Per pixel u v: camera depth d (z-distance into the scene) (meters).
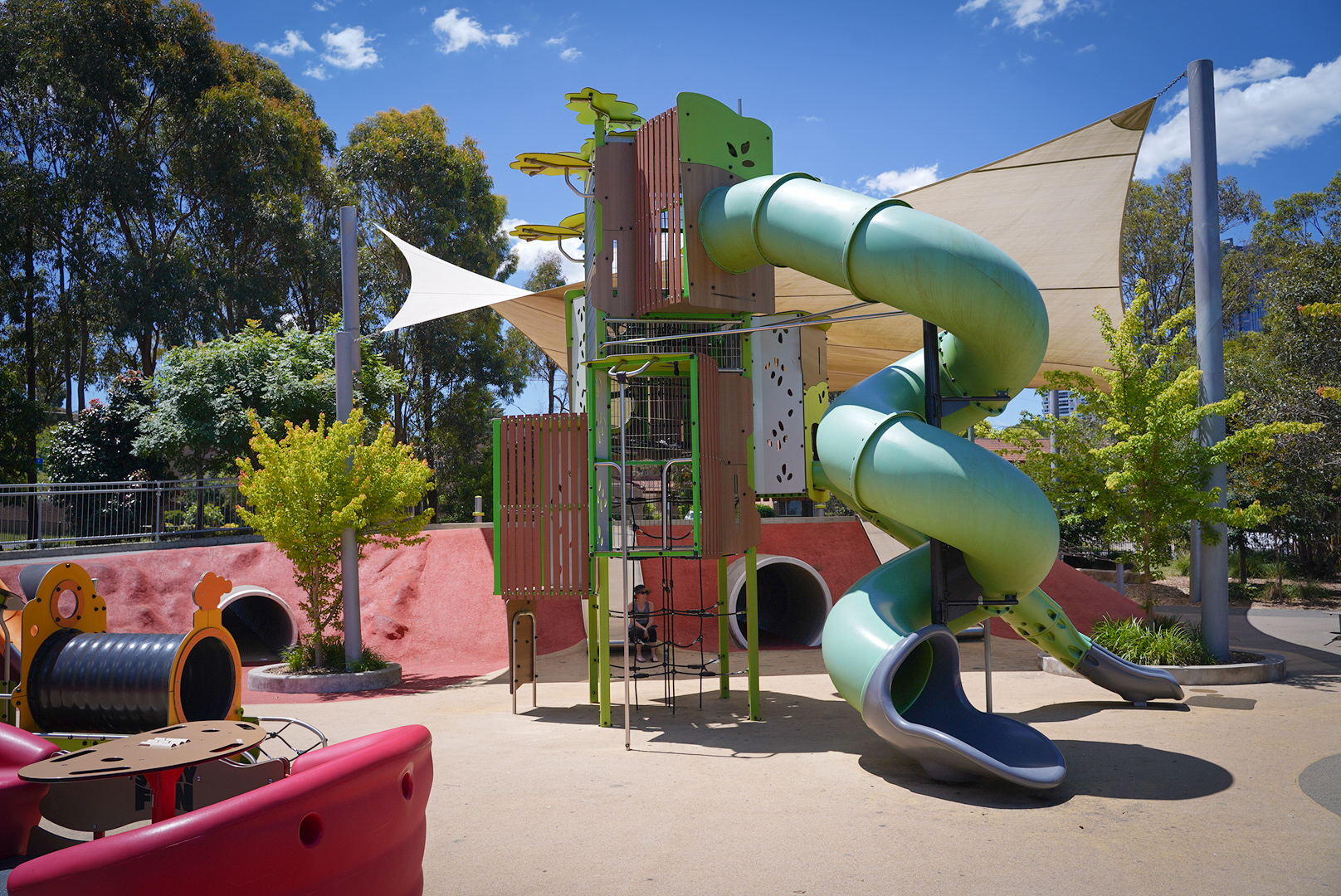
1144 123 13.59
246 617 19.09
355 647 14.27
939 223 8.13
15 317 32.34
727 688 12.57
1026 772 7.09
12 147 33.56
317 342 24.34
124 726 7.61
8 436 28.16
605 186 11.21
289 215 38.53
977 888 5.27
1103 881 5.35
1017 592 8.80
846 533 20.89
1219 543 13.20
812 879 5.45
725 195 10.15
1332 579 28.05
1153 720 10.02
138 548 18.98
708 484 10.07
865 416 8.81
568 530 10.96
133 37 34.50
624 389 10.48
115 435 23.78
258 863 3.50
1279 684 12.26
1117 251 15.91
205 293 34.84
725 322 11.27
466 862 5.79
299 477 13.94
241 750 4.85
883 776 7.98
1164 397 13.09
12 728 6.26
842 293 16.92
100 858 3.23
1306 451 23.75
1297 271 26.77
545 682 14.29
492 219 44.69
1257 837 6.12
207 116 35.47
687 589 19.00
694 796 7.38
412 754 4.38
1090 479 13.83
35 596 7.90
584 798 7.32
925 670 8.93
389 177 41.53
